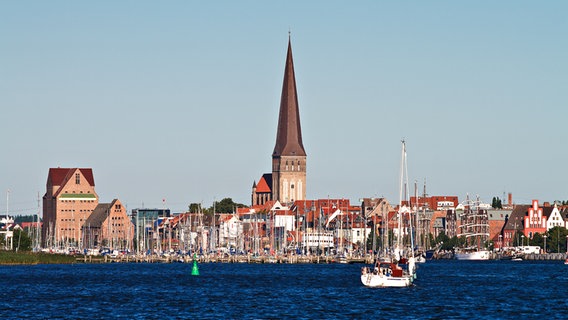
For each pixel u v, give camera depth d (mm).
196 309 190875
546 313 186125
